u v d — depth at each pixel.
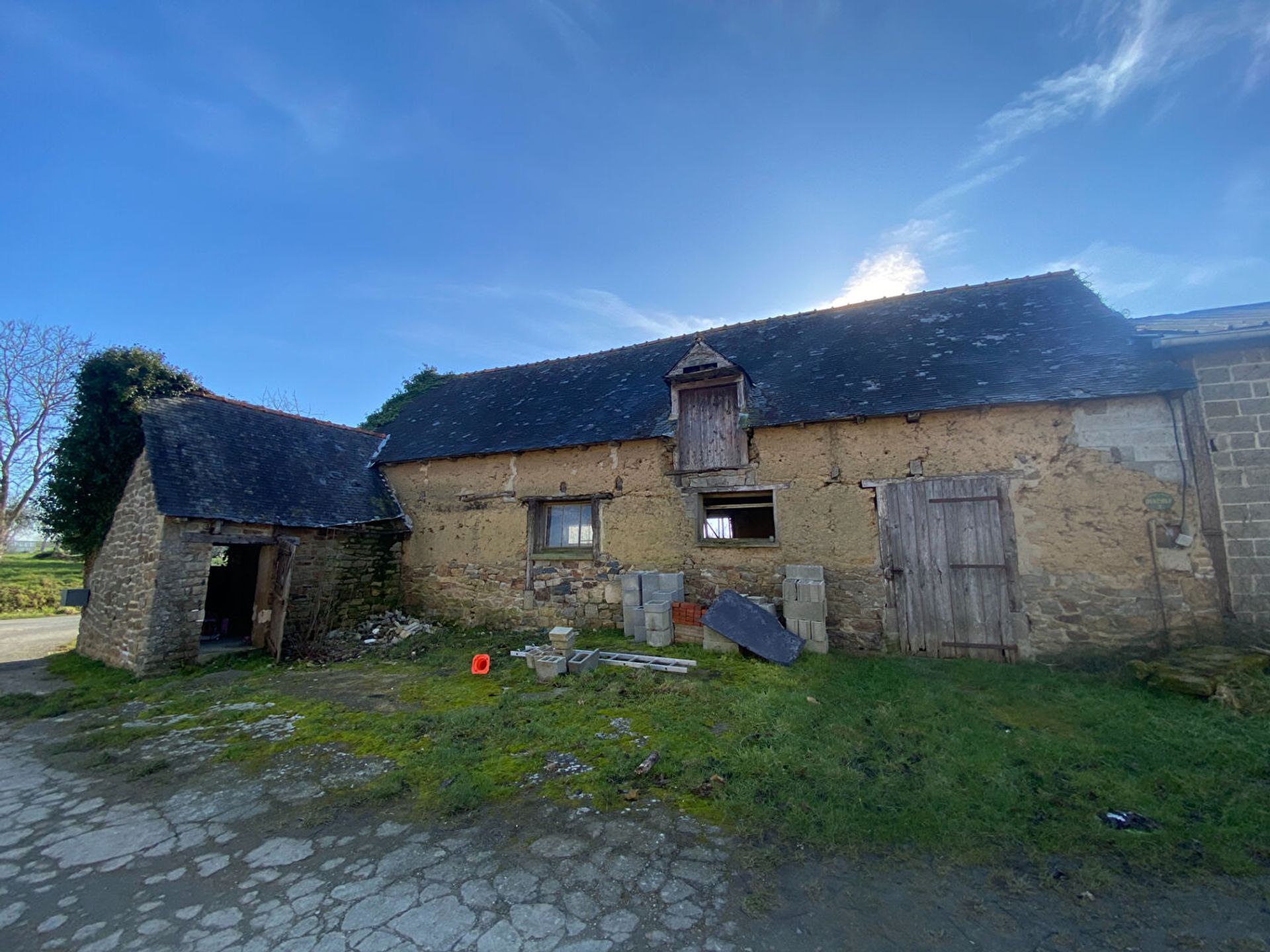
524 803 3.55
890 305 10.60
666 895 2.64
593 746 4.35
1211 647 5.82
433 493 11.18
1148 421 6.62
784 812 3.31
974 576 7.14
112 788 3.94
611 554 9.40
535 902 2.60
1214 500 6.30
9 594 16.86
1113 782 3.56
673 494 9.05
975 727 4.54
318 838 3.21
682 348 11.90
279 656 8.31
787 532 8.20
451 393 14.25
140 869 2.95
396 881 2.79
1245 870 2.71
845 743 4.23
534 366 14.04
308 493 9.95
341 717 5.34
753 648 6.88
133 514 8.56
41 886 2.81
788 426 8.31
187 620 7.87
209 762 4.36
